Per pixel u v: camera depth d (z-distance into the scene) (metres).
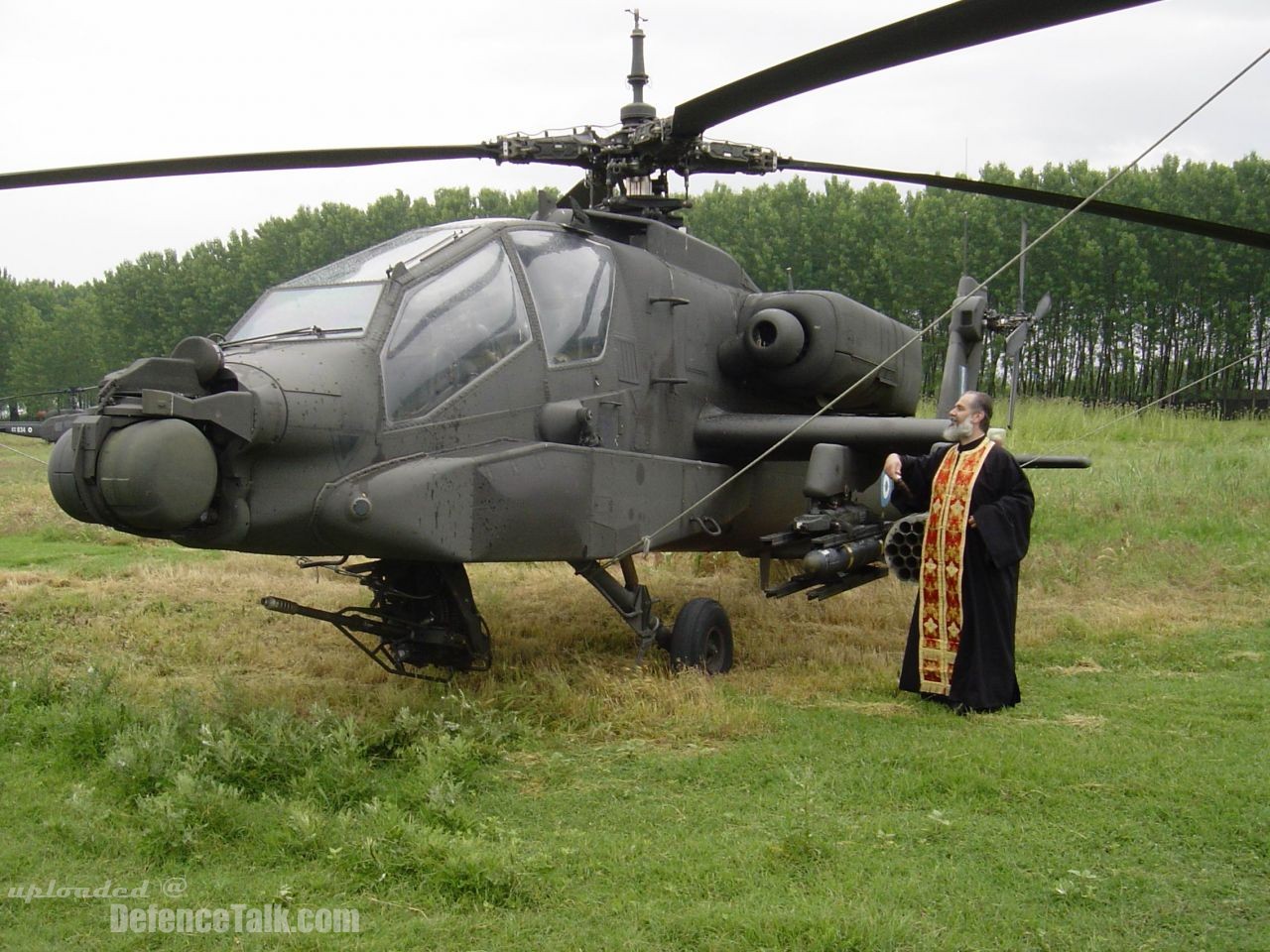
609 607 9.34
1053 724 5.88
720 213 41.41
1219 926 3.50
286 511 5.13
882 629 9.02
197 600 9.25
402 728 5.25
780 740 5.51
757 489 7.93
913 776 4.89
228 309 47.72
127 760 4.59
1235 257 38.12
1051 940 3.39
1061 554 11.57
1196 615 9.23
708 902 3.62
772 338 7.77
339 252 45.84
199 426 4.92
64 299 105.19
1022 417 22.50
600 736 5.60
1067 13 4.33
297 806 4.22
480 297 6.00
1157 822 4.38
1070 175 38.41
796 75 5.34
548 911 3.58
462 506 5.50
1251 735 5.64
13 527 13.52
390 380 5.48
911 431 7.18
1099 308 39.00
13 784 4.77
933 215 38.69
